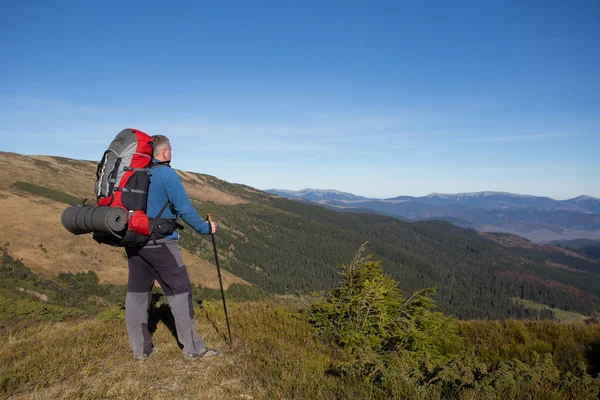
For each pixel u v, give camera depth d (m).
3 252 67.25
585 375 4.11
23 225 81.12
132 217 3.71
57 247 76.94
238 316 6.79
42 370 4.14
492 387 3.72
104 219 3.50
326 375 4.34
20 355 4.95
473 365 4.10
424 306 6.51
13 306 9.82
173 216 4.26
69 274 66.25
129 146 3.92
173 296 4.38
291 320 6.66
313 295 7.11
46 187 148.75
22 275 53.28
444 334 6.38
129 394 3.61
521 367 4.23
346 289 6.46
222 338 5.41
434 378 3.79
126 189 3.78
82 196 157.50
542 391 3.75
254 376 4.04
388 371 4.02
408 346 5.64
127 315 4.42
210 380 3.95
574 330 7.48
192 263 80.44
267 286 181.50
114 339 5.30
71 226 3.69
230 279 79.31
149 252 4.11
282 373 4.08
